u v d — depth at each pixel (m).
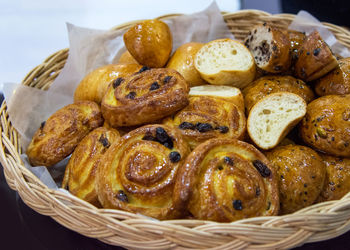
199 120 0.37
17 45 0.82
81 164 0.37
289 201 0.35
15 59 0.78
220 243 0.28
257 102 0.38
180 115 0.37
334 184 0.36
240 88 0.44
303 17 0.49
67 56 0.51
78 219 0.31
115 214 0.30
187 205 0.31
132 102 0.37
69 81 0.48
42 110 0.46
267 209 0.32
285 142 0.40
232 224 0.28
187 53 0.45
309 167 0.35
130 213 0.30
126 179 0.33
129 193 0.32
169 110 0.36
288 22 0.50
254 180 0.32
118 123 0.38
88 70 0.50
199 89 0.42
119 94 0.38
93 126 0.41
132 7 0.94
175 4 0.94
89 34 0.50
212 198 0.30
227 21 0.53
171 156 0.33
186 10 0.91
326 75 0.41
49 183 0.37
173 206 0.31
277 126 0.37
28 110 0.44
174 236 0.28
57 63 0.50
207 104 0.38
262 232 0.28
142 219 0.29
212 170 0.31
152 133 0.35
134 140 0.35
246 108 0.42
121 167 0.33
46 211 0.34
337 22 0.63
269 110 0.38
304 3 0.69
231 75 0.41
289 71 0.44
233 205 0.30
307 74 0.42
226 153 0.33
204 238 0.28
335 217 0.30
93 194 0.35
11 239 0.37
